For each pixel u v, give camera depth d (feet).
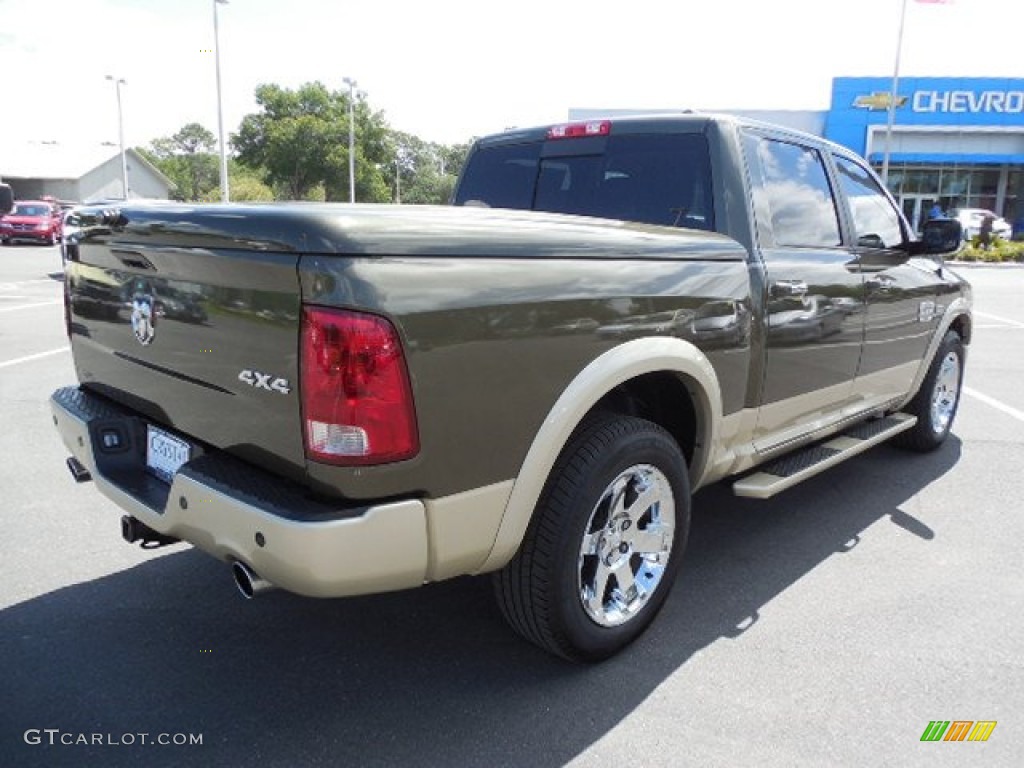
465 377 6.95
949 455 17.60
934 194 119.96
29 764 7.43
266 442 7.11
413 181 337.31
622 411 10.19
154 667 9.07
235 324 7.11
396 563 6.88
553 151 12.74
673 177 11.21
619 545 9.13
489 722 8.18
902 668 9.21
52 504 13.91
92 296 9.48
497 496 7.45
